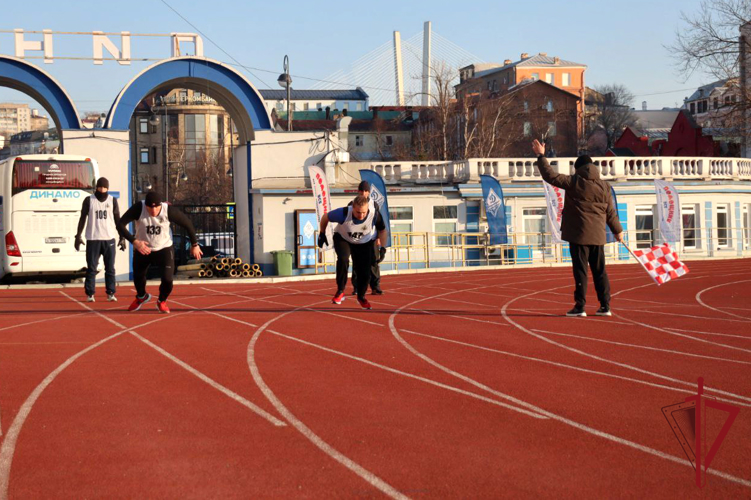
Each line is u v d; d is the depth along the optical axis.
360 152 92.69
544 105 85.75
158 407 6.95
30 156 24.14
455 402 7.18
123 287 22.25
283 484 4.92
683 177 36.22
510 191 33.94
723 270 27.39
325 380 8.16
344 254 13.82
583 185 13.07
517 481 4.98
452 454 5.56
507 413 6.76
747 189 37.38
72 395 7.41
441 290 19.78
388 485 4.90
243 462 5.37
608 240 34.53
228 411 6.81
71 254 24.34
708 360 9.34
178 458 5.46
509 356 9.62
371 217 13.64
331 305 15.77
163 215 13.57
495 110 63.66
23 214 23.98
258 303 16.31
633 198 35.47
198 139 89.44
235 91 30.47
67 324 12.51
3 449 5.66
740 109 47.69
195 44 29.77
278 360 9.30
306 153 31.47
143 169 86.69
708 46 44.94
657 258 13.20
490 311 14.61
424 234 31.34
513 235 32.31
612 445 5.78
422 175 34.81
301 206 30.77
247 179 31.41
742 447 5.66
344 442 5.86
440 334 11.47
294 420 6.51
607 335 11.34
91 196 16.34
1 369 8.67
